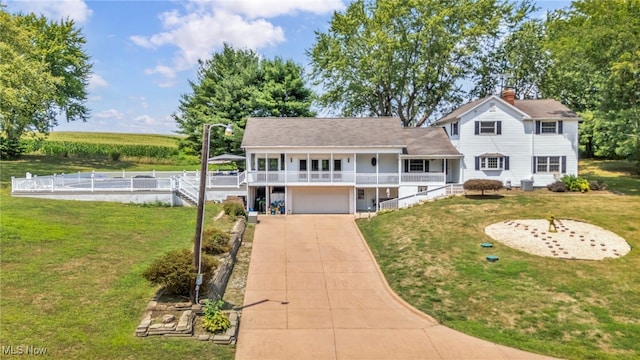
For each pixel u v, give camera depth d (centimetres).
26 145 5228
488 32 4191
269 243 2300
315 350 1216
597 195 2894
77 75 5175
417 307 1546
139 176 3356
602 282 1656
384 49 4122
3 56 3083
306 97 4750
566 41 3059
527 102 3625
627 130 3684
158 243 1934
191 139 5294
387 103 4681
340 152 3094
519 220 2355
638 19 2728
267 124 3391
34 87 3303
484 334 1342
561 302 1530
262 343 1248
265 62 4828
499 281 1697
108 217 2322
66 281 1412
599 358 1206
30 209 2241
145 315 1246
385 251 2155
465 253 1980
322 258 2086
